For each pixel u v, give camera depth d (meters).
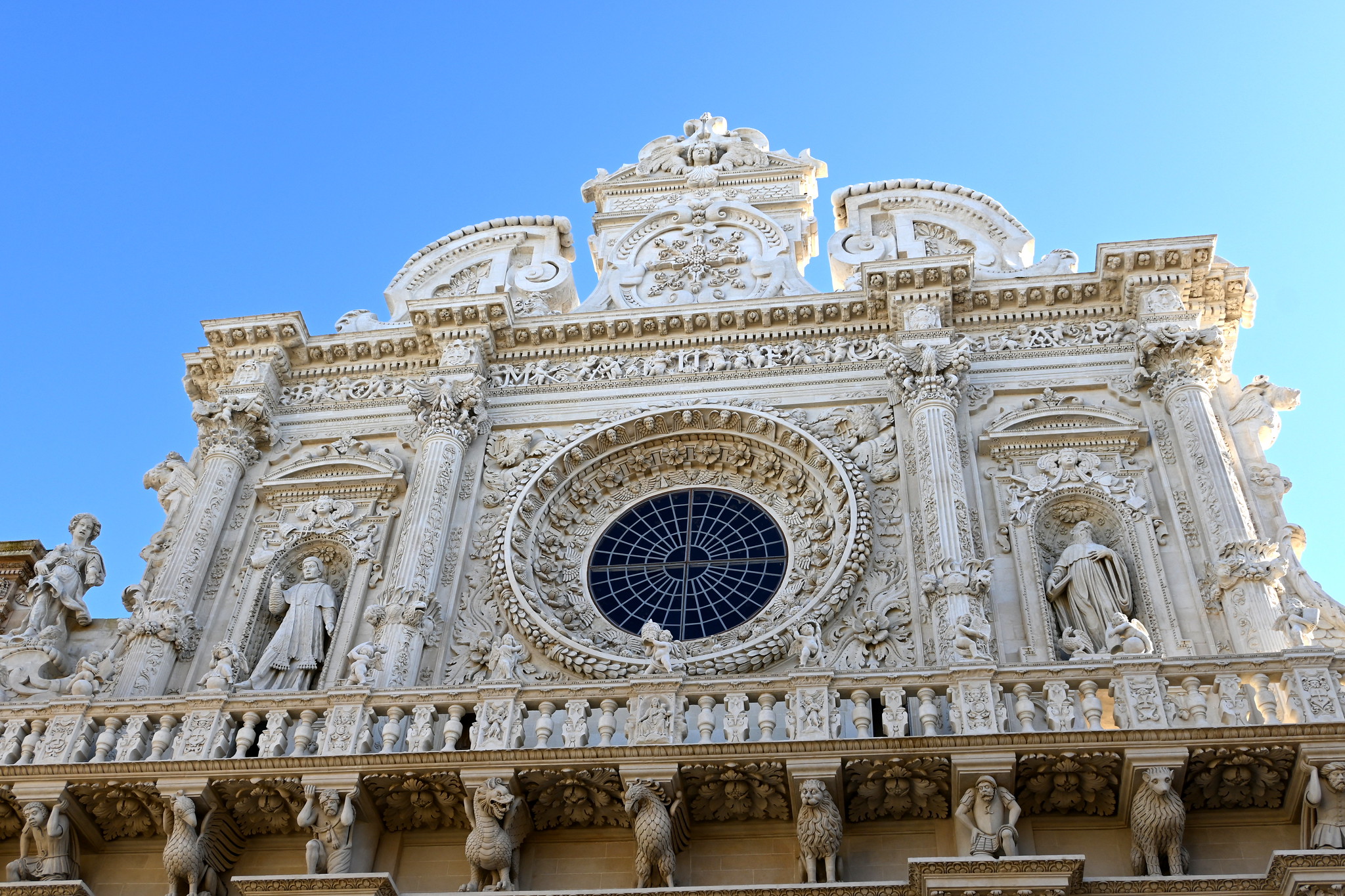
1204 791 15.37
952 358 22.08
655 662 17.39
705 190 27.16
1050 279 23.20
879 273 23.20
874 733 17.38
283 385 24.70
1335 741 14.78
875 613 19.39
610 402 23.33
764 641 19.17
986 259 24.75
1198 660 15.91
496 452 22.83
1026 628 18.97
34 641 20.48
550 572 21.30
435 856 16.53
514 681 16.92
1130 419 21.41
